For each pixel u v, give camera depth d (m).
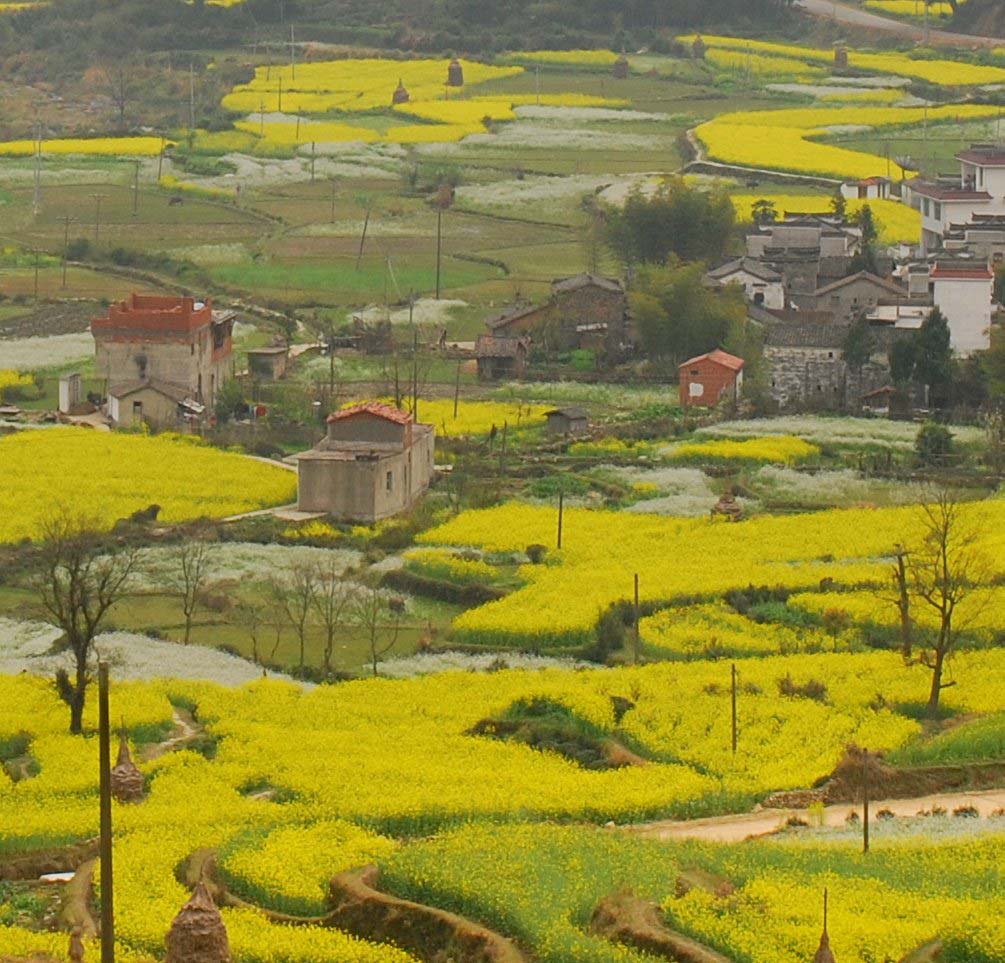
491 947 176.50
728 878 189.75
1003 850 199.38
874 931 174.00
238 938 176.88
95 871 196.12
